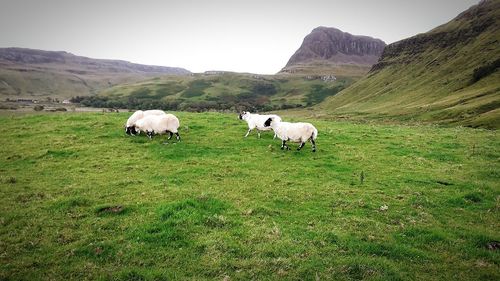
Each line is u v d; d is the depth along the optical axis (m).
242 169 19.83
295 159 22.28
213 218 12.91
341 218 13.52
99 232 11.90
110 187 16.48
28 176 18.02
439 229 12.80
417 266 10.42
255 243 11.44
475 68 172.62
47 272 9.62
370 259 10.52
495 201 15.76
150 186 16.66
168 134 28.36
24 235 11.58
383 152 25.09
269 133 29.95
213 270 9.92
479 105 107.44
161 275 9.55
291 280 9.61
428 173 20.14
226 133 29.48
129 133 27.80
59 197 14.98
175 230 11.97
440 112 113.25
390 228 12.88
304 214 13.90
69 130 28.97
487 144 28.23
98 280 9.31
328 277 9.69
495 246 11.66
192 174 18.67
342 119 141.62
